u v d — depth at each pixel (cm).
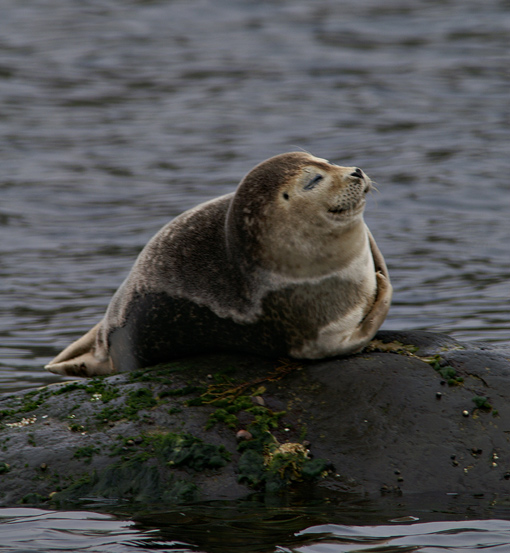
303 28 13262
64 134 8569
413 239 5350
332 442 2308
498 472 2234
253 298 2514
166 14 14425
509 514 2047
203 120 8931
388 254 5056
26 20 14062
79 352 2920
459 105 9069
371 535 1914
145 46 12488
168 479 2205
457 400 2383
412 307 4103
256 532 1933
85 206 6356
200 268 2572
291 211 2442
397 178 6688
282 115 8956
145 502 2147
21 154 7825
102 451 2272
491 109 8838
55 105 9725
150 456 2250
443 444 2289
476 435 2308
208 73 10994
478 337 3584
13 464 2258
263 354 2600
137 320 2642
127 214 6128
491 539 1892
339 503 2122
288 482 2228
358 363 2519
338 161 7219
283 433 2333
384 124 8431
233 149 7812
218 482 2208
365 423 2342
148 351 2664
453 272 4688
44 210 6259
